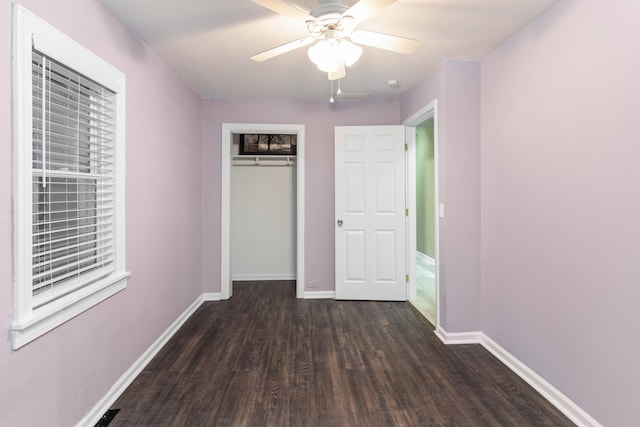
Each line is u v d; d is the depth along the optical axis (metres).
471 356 2.66
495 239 2.69
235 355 2.67
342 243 4.05
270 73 3.19
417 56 2.80
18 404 1.40
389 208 4.01
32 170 1.49
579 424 1.86
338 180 4.04
